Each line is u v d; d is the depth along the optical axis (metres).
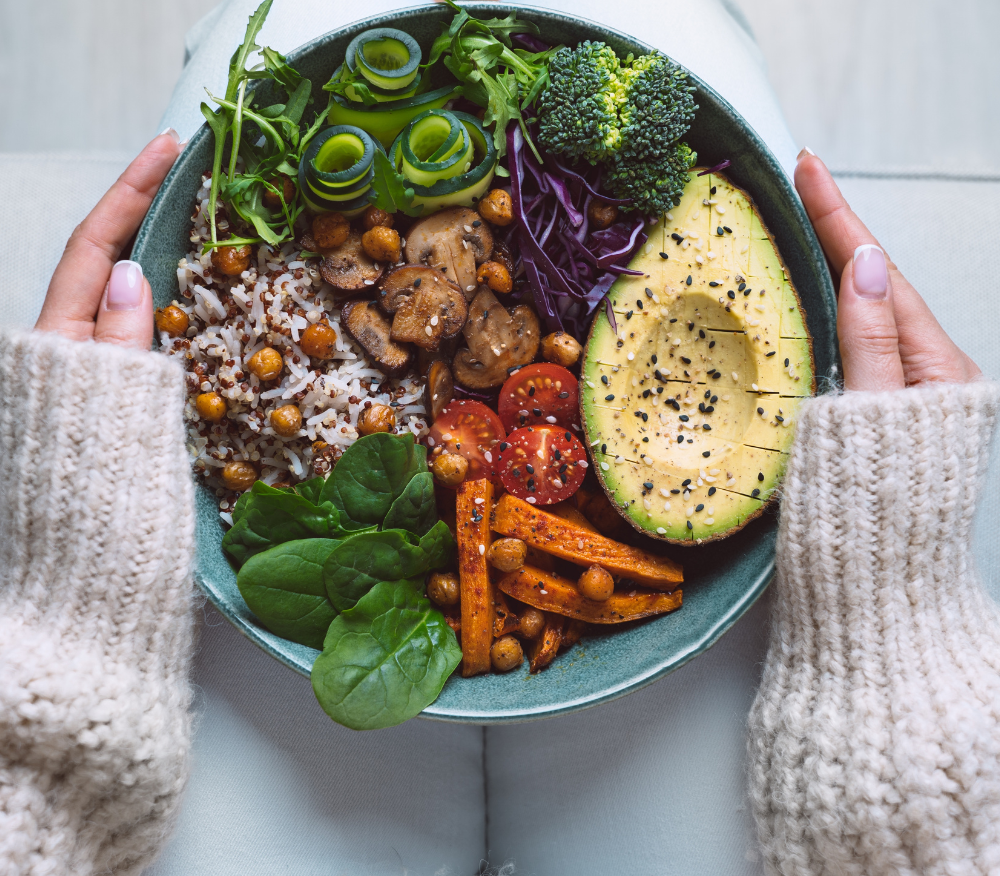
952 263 0.45
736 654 0.42
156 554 0.36
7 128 0.61
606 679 0.38
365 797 0.42
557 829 0.43
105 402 0.36
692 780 0.41
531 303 0.41
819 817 0.37
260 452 0.40
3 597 0.36
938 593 0.37
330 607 0.38
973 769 0.35
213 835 0.40
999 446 0.44
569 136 0.38
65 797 0.36
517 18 0.38
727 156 0.39
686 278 0.39
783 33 0.61
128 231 0.39
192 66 0.42
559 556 0.40
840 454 0.37
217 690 0.41
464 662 0.39
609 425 0.39
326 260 0.40
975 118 0.61
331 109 0.39
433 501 0.39
